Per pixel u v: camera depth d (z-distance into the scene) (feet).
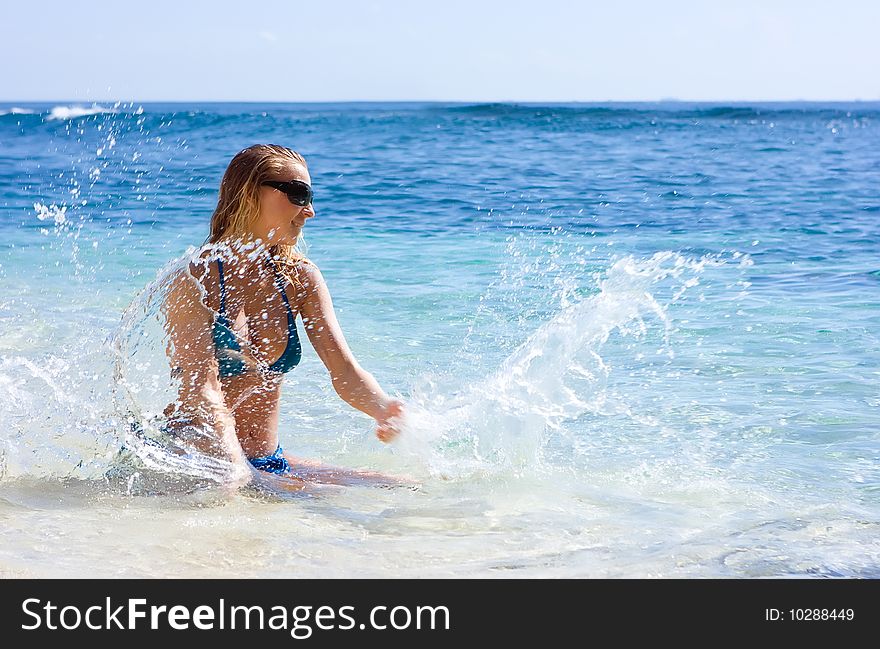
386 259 26.40
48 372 10.59
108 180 45.91
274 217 9.62
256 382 9.95
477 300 20.18
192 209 36.14
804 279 22.85
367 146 85.92
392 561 8.07
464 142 92.99
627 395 13.48
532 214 37.76
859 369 14.56
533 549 8.34
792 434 11.66
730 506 9.36
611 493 9.82
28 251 26.45
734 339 16.66
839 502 9.40
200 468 9.52
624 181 53.83
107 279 22.24
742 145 91.91
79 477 9.91
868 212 38.88
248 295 9.70
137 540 8.43
